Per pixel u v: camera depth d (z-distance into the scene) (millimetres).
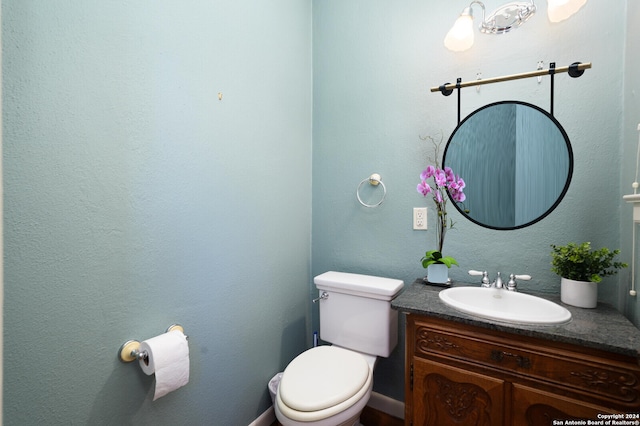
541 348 892
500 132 1344
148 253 962
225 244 1245
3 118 663
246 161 1344
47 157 733
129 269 912
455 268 1446
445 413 1047
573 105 1206
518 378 925
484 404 978
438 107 1475
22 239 701
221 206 1222
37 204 722
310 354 1312
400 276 1585
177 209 1048
